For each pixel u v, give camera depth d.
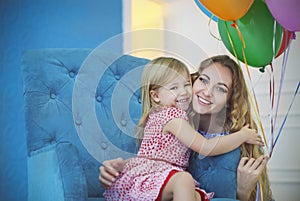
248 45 1.89
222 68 1.82
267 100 2.53
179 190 1.44
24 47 2.35
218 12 1.84
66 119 1.79
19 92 2.32
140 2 2.54
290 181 2.50
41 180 1.67
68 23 2.41
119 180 1.56
